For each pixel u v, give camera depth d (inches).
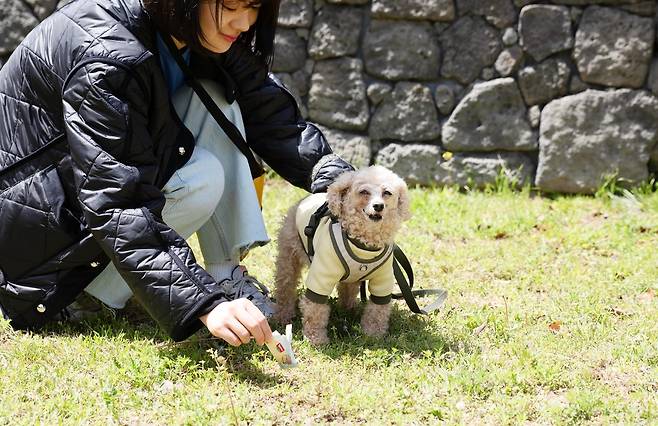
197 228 85.1
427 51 141.7
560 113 138.4
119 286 84.0
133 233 71.9
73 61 75.8
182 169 81.4
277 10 80.4
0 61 150.6
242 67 85.2
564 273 104.0
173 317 70.9
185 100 85.6
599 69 136.9
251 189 86.0
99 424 66.3
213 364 76.6
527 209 132.0
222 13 71.9
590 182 139.3
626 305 92.9
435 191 139.8
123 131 74.0
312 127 91.0
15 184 79.6
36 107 79.0
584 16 136.3
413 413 69.4
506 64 139.7
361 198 77.5
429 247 113.3
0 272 80.8
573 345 81.8
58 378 72.9
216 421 66.8
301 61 147.2
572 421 68.3
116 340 80.9
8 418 66.4
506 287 99.5
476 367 76.7
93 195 73.2
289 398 71.1
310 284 81.4
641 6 134.7
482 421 68.5
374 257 79.9
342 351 80.4
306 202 85.0
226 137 86.3
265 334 70.4
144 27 76.1
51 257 79.8
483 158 142.8
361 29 143.9
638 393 72.1
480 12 139.1
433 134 143.8
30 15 149.0
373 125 145.9
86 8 77.1
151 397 70.6
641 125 137.1
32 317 81.2
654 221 125.3
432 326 87.2
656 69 135.7
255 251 109.6
